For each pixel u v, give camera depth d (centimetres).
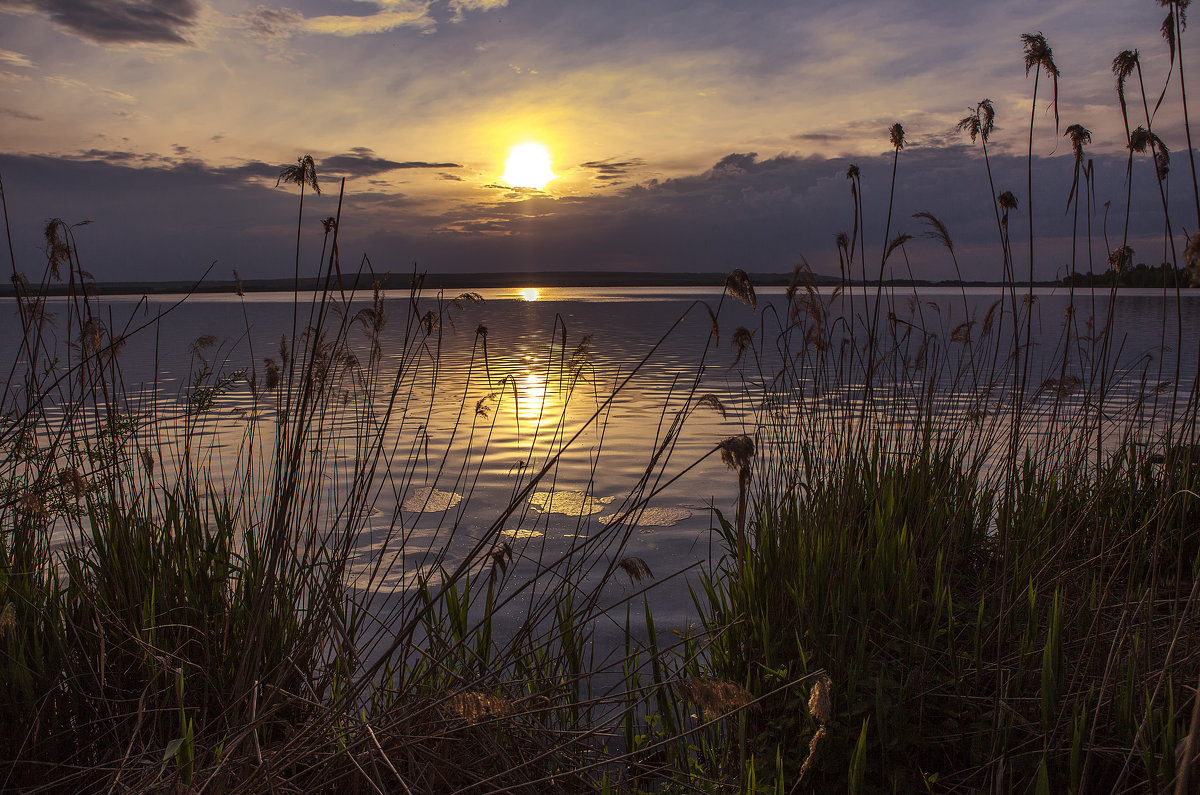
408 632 248
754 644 331
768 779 269
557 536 620
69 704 269
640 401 1285
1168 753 213
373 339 347
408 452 887
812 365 461
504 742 273
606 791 249
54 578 302
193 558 313
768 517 394
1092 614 330
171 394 1173
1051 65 372
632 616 462
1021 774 257
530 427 1077
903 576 339
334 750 242
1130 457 453
